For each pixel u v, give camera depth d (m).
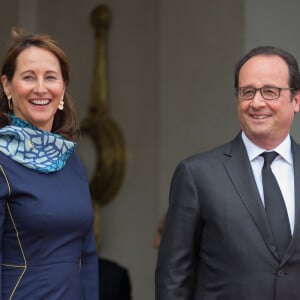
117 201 16.17
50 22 17.69
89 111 16.58
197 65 13.47
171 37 14.08
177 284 7.91
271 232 7.59
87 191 7.88
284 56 7.90
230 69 12.70
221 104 12.95
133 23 15.82
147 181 15.52
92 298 8.04
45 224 7.18
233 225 7.66
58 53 7.72
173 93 14.05
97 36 16.41
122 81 16.11
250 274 7.52
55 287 7.24
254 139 8.00
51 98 7.64
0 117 7.71
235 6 12.54
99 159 16.20
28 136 7.37
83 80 16.86
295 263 7.52
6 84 7.72
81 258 8.02
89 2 16.75
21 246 7.17
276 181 7.85
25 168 7.29
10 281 7.16
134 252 15.82
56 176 7.54
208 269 7.84
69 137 8.27
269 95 7.74
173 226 8.05
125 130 16.02
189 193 8.00
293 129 11.58
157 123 15.14
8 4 18.22
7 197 7.11
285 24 11.97
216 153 8.18
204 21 13.27
